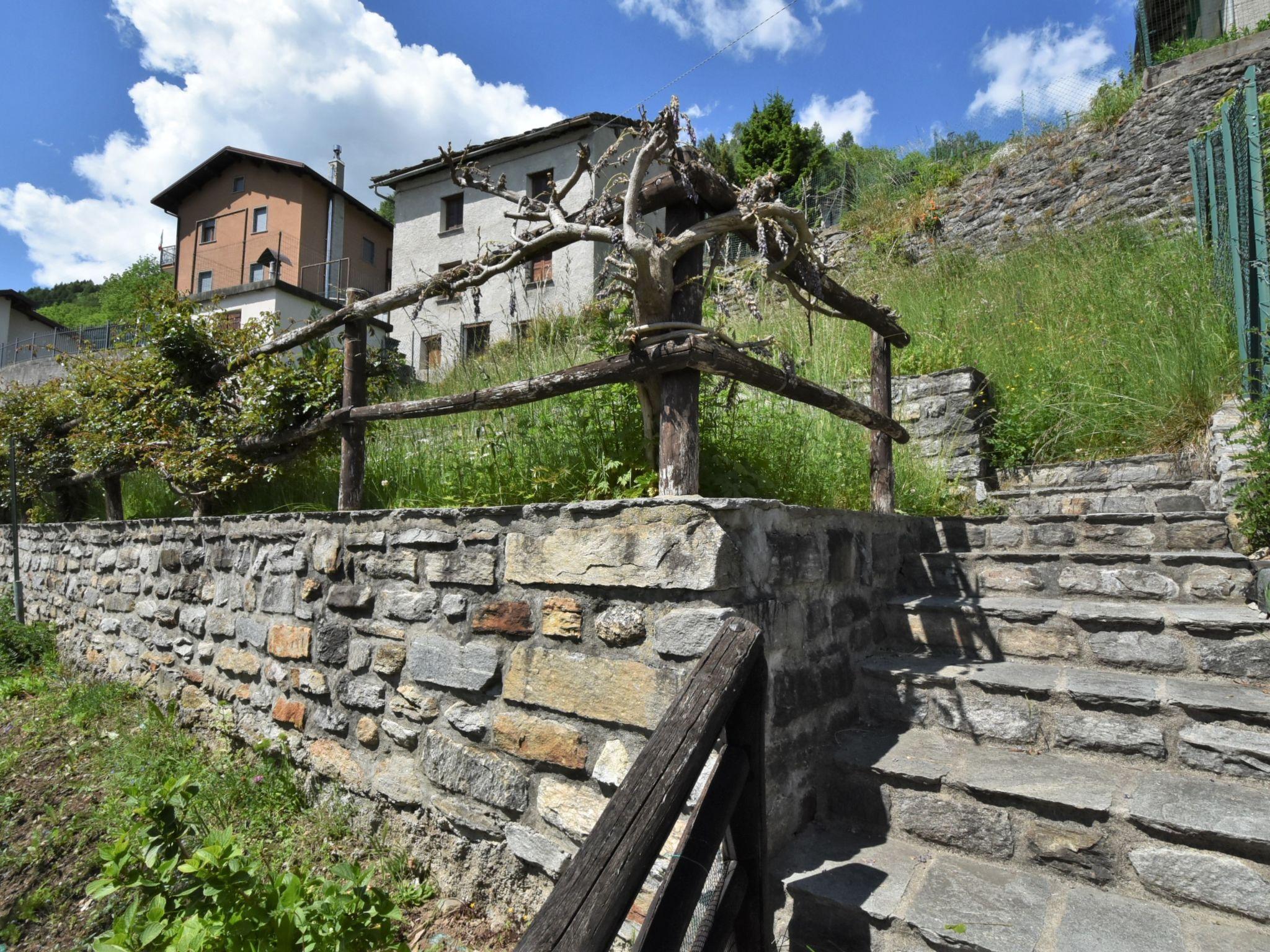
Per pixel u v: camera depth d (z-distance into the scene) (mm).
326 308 19406
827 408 2861
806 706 2271
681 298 2285
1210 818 1727
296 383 4121
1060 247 7941
